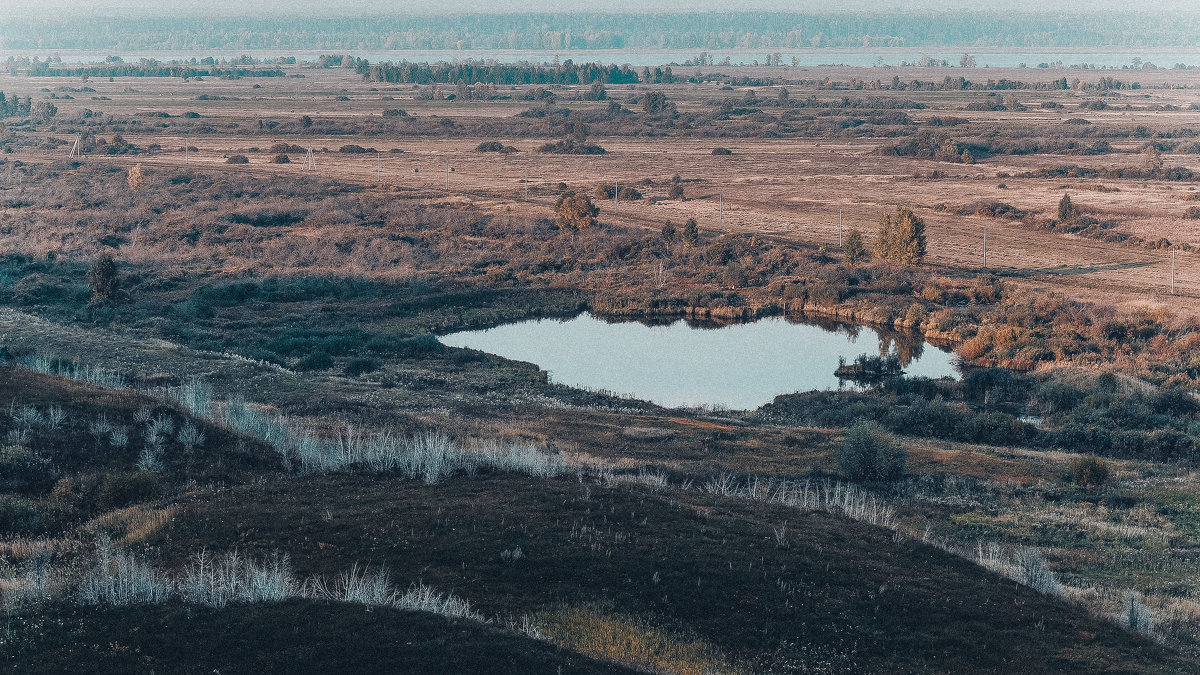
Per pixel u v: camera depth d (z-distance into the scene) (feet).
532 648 63.62
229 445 116.67
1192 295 288.10
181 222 402.72
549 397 203.10
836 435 170.19
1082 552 112.88
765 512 103.40
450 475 107.65
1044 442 172.86
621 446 158.51
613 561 84.17
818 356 250.37
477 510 94.17
